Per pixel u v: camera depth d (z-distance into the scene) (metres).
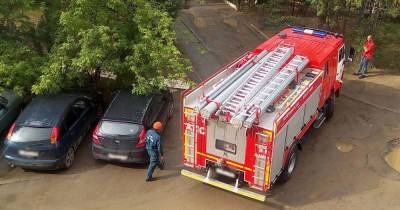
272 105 9.97
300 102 10.21
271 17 23.00
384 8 18.70
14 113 13.20
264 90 10.10
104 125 11.37
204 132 9.77
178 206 10.29
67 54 12.79
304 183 10.98
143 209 10.22
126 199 10.59
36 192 10.88
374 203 10.27
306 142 12.67
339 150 12.35
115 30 12.87
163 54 12.55
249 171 9.57
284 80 10.46
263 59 11.36
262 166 9.34
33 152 10.99
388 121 13.88
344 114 14.27
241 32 21.28
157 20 13.52
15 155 11.12
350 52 15.27
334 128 13.46
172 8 17.39
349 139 12.89
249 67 11.27
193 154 10.23
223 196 10.59
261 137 9.05
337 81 13.61
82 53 12.13
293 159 10.84
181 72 13.08
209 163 10.14
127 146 11.20
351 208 10.11
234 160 9.67
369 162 11.83
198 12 24.22
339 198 10.45
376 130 13.38
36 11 13.88
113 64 12.73
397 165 11.72
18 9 13.17
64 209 10.27
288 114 9.51
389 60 18.05
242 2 24.95
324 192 10.66
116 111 11.77
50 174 11.55
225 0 25.92
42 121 11.21
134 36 13.46
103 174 11.52
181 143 12.76
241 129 9.19
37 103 12.04
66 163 11.50
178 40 20.05
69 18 12.37
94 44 12.51
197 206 10.26
